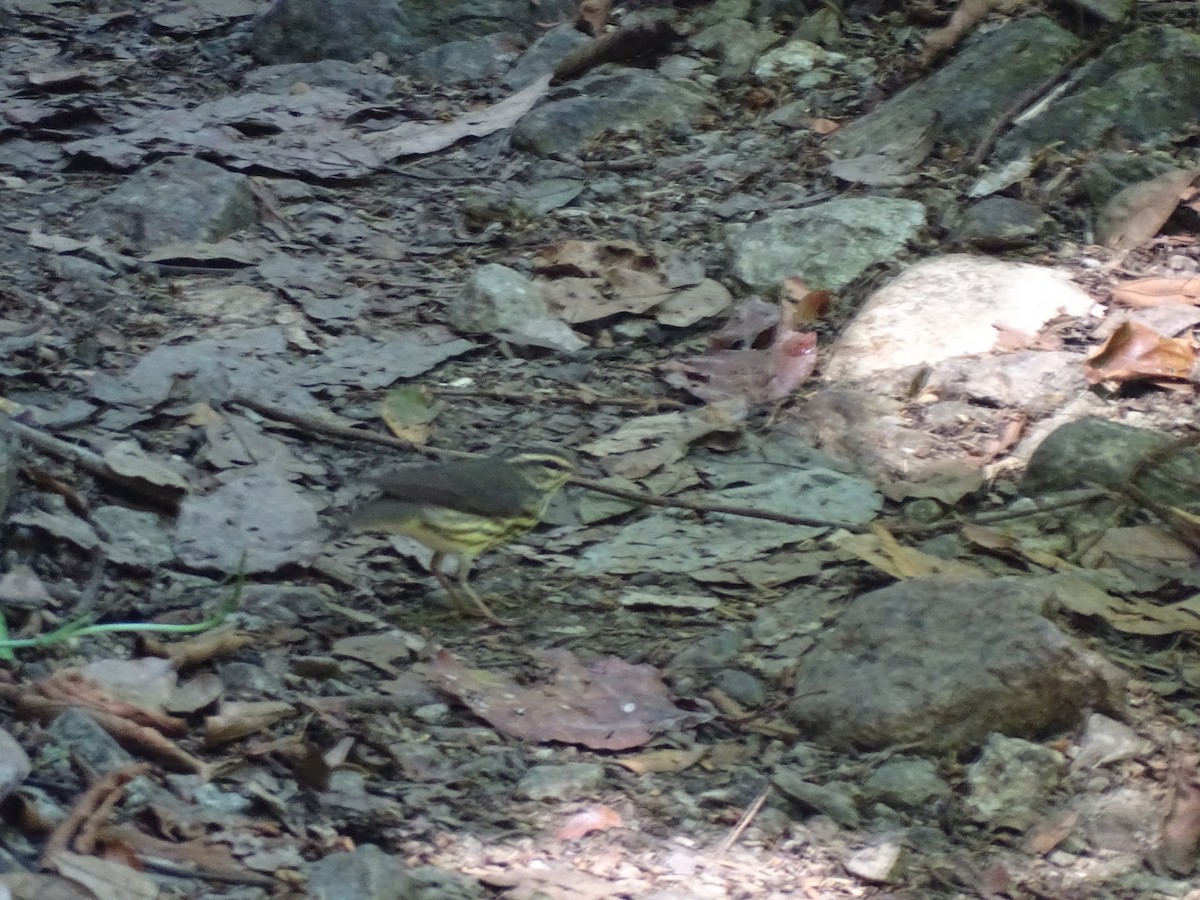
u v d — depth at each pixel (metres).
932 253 8.02
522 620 5.46
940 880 4.32
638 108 9.59
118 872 3.72
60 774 4.11
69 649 4.79
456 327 7.54
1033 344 7.18
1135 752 4.81
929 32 10.20
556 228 8.53
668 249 8.26
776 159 9.16
